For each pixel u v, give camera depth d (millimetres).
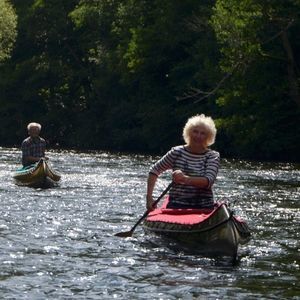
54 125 133500
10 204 36219
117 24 121375
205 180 25688
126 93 118812
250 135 87875
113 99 120562
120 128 116938
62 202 37562
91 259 23391
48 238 26719
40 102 135250
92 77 128250
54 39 132250
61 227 29250
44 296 18828
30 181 46469
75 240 26469
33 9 131750
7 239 26234
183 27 104438
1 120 137750
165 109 106938
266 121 88000
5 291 19203
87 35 127188
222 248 23969
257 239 27641
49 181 46219
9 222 30109
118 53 114500
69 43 132500
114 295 19094
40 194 41625
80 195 41281
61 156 86812
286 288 20328
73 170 61094
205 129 25938
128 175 56406
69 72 129375
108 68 116188
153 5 113312
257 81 86312
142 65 107875
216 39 95500
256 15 83312
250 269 22562
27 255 23656
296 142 89750
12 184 47625
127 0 116500
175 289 19859
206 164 26125
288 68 85812
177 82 104938
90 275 21203
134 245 25812
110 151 107938
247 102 88812
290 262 23688
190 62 103375
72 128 132500
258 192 45594
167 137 107438
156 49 107375
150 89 111438
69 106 132875
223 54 93438
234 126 88812
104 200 38812
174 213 26547
